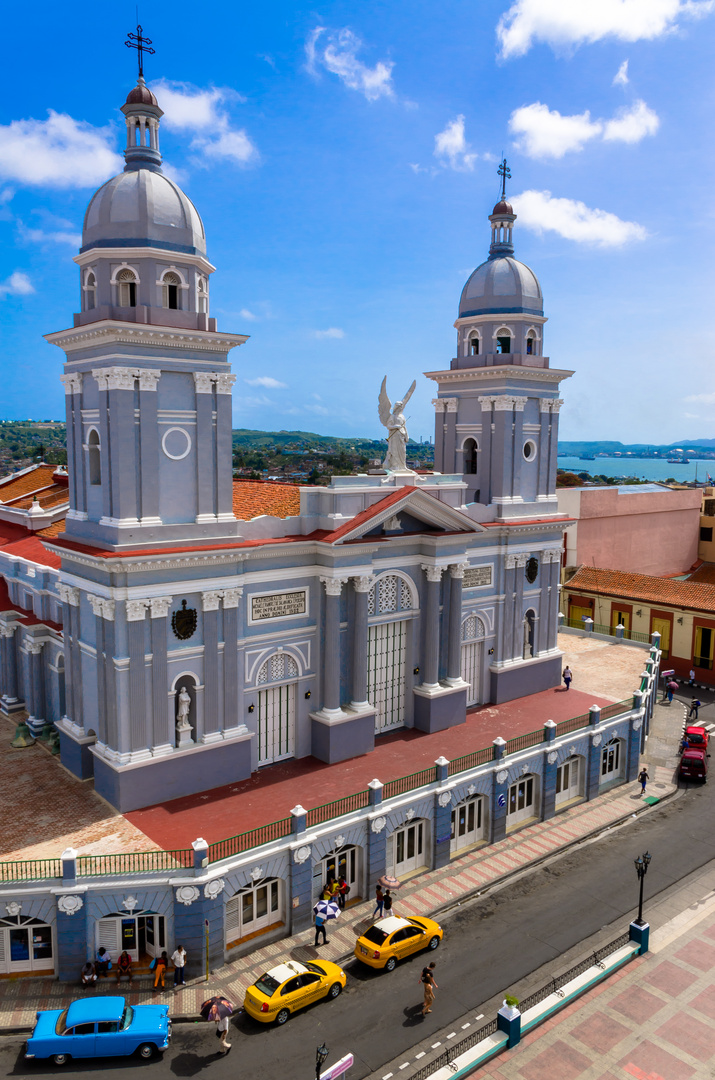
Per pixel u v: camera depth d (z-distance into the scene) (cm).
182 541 2672
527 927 2616
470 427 3978
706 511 7762
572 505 6384
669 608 5594
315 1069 1952
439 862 2956
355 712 3169
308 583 3088
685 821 3412
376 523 3095
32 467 5419
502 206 3966
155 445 2608
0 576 3872
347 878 2730
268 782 2902
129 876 2223
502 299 3844
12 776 2884
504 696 3938
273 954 2419
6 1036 2059
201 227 2809
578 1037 2128
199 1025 2117
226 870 2292
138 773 2623
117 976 2267
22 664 3556
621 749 3800
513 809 3306
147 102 2734
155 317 2578
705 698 5112
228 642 2822
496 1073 1992
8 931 2264
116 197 2614
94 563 2539
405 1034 2106
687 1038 2130
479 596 3800
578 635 5378
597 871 2986
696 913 2722
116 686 2573
